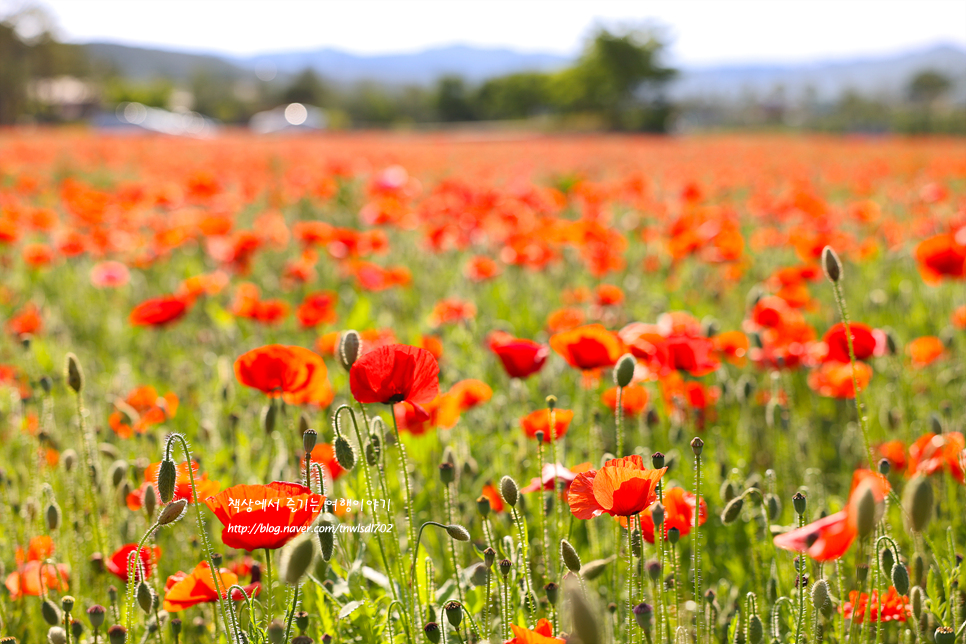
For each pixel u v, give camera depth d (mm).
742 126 87500
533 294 6863
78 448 3387
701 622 2148
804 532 1508
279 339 5871
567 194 12203
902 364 4688
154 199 9398
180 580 2176
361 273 5469
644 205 10227
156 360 5262
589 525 2693
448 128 82062
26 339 3621
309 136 43125
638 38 73062
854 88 114688
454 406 2918
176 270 8125
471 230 8227
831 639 2258
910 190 13586
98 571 2539
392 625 2115
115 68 116000
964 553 2711
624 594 2414
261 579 2398
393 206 7605
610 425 3877
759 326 4184
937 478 3086
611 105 73750
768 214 9523
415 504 3037
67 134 36344
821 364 4020
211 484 2320
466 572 2186
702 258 7195
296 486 1753
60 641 1916
